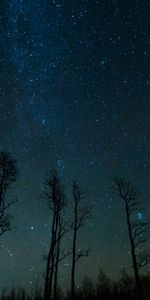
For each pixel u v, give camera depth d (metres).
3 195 16.98
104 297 35.66
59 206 20.03
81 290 40.03
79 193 22.11
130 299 32.03
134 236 19.78
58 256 19.34
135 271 18.92
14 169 17.88
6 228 16.50
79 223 21.00
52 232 19.05
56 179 20.73
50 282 17.59
